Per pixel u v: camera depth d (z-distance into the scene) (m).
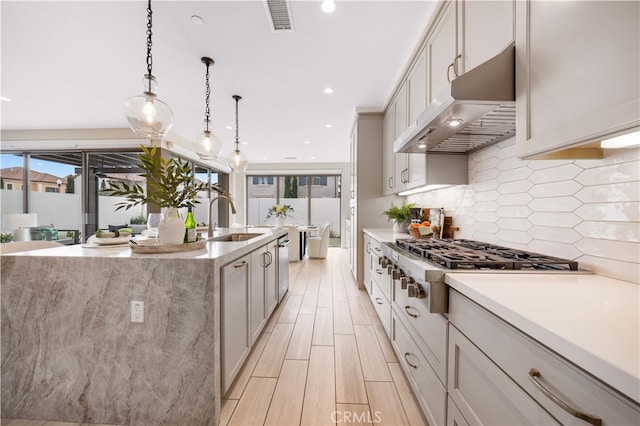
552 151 0.82
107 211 4.94
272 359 1.93
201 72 2.68
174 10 1.84
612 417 0.45
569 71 0.72
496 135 1.57
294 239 5.56
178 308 1.33
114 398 1.35
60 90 3.12
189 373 1.33
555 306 0.70
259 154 6.64
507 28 1.07
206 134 2.78
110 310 1.35
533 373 0.62
